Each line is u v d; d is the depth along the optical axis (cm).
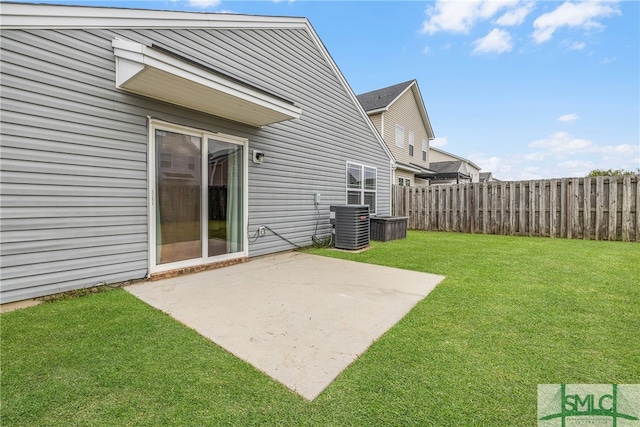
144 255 408
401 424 149
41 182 321
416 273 445
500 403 163
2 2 293
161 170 427
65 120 336
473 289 361
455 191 1005
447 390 174
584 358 205
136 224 399
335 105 793
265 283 399
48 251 328
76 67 342
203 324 266
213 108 461
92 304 313
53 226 330
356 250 654
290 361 206
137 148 398
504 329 251
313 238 719
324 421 151
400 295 345
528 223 869
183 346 226
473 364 200
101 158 364
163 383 181
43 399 166
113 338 237
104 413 156
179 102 433
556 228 825
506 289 358
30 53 311
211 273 454
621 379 182
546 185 838
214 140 499
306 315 288
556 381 181
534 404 162
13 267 307
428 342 230
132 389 175
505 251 615
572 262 499
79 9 342
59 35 329
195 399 167
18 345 223
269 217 601
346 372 193
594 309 292
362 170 919
